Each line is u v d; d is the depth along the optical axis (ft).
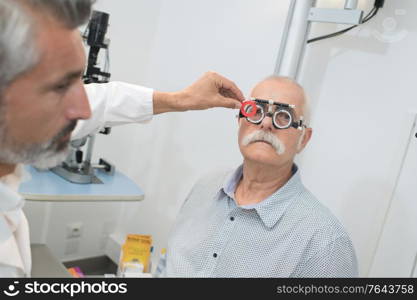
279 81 3.59
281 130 3.45
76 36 1.80
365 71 4.50
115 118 3.97
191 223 4.13
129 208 7.84
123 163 7.75
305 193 3.69
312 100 4.93
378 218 4.37
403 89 4.19
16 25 1.51
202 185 4.40
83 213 7.49
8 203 2.27
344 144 4.68
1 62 1.54
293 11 4.42
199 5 6.49
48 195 4.77
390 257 4.26
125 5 6.90
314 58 4.88
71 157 5.60
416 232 4.06
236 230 3.60
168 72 7.04
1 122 1.72
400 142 4.20
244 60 5.76
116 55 7.07
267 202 3.51
